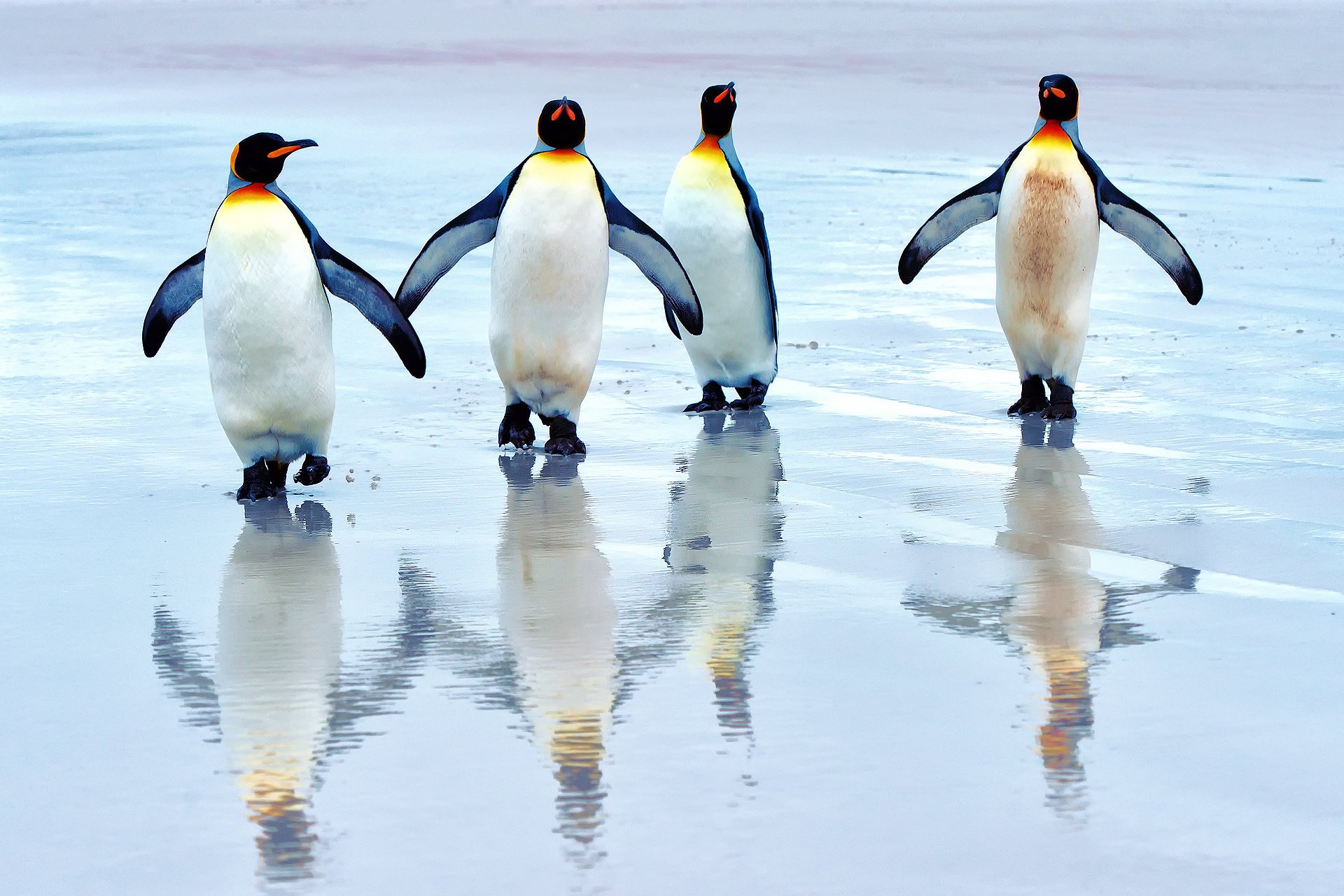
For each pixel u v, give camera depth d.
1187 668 8.45
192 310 20.02
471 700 8.06
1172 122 43.25
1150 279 22.09
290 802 6.95
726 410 15.20
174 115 48.28
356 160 37.28
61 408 14.94
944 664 8.53
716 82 61.91
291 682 8.33
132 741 7.58
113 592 9.85
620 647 8.83
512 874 6.34
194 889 6.25
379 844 6.58
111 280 21.58
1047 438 13.89
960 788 7.04
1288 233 25.16
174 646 8.88
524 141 41.22
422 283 13.42
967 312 20.03
